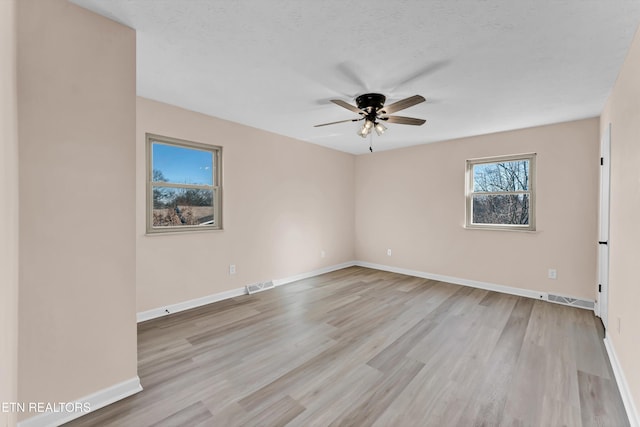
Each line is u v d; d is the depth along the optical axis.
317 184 5.09
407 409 1.73
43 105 1.52
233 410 1.72
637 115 1.75
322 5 1.59
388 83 2.56
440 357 2.33
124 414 1.68
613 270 2.42
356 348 2.48
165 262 3.21
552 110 3.19
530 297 3.86
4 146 1.08
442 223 4.72
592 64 2.17
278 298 3.81
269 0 1.56
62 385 1.60
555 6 1.56
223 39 1.94
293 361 2.27
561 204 3.65
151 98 3.01
